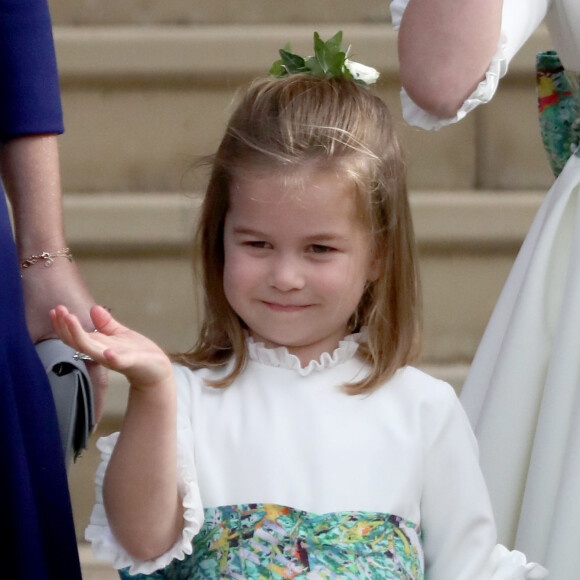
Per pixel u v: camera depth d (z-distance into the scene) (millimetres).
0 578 5668
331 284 5961
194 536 5832
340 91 6273
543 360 7672
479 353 8188
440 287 12070
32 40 6723
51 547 5812
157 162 12672
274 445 5941
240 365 6195
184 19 13266
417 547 5988
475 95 6500
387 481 5941
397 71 12414
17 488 5602
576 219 7641
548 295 7750
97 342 5004
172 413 5258
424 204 11938
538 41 12469
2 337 5613
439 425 6133
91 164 12672
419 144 12727
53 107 6820
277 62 6750
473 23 6406
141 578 5852
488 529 6164
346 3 13328
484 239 11977
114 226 11820
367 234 6086
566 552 7086
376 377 6176
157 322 12016
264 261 5984
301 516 5805
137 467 5258
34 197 6797
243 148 6023
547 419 7391
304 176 5871
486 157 12758
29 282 6762
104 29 13031
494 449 7648
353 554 5754
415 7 6500
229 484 5891
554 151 8227
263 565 5703
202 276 6406
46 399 5848
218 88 12609
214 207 6250
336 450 5949
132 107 12641
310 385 6121
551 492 7340
